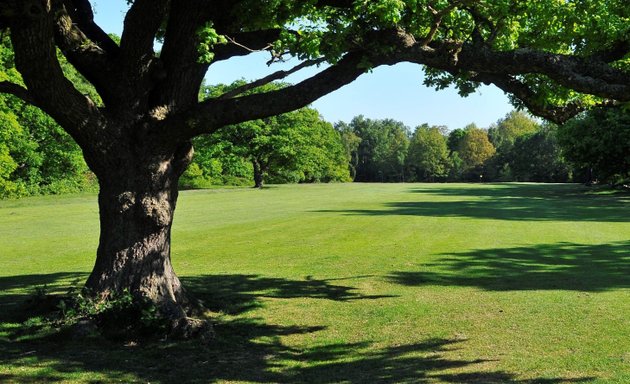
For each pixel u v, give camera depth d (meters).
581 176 84.88
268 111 7.84
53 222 26.84
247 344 7.74
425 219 26.83
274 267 14.43
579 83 7.26
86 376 6.19
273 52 7.93
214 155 61.94
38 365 6.48
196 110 7.80
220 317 9.23
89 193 49.53
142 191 8.12
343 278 12.84
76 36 7.87
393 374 6.47
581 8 8.24
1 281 12.56
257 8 8.18
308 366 6.84
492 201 41.09
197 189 60.03
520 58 7.44
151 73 8.05
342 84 7.94
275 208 34.84
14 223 26.34
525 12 8.21
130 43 7.68
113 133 7.88
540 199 43.34
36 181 44.56
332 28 7.39
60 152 42.88
